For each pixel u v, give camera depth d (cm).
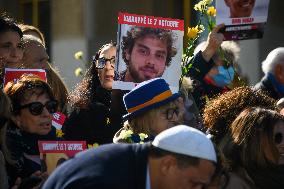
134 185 529
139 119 727
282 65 1066
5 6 2064
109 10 1831
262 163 657
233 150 662
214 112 727
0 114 705
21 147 745
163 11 1773
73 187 526
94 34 1830
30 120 756
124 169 534
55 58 1930
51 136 789
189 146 528
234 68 1054
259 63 1555
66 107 983
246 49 1531
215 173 551
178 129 541
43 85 768
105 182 525
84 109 909
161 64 830
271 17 1628
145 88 725
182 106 750
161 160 534
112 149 552
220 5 924
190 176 528
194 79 906
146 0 1792
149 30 827
